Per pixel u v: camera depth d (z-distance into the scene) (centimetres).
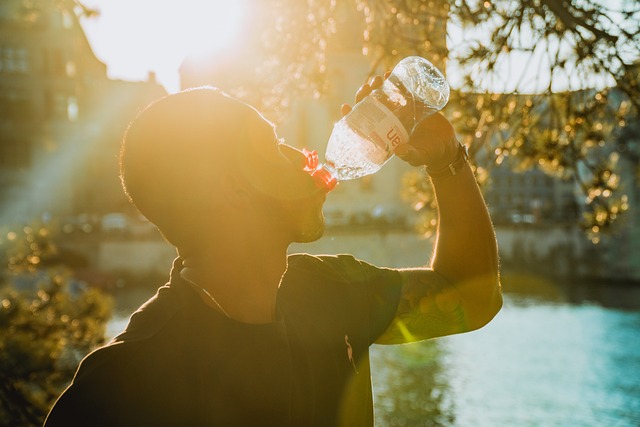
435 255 166
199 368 119
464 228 161
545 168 487
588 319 3666
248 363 122
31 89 5981
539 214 6056
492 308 166
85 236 5175
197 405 118
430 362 2608
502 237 5659
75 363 546
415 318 160
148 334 121
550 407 1997
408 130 163
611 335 3158
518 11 430
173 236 129
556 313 3906
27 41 5931
